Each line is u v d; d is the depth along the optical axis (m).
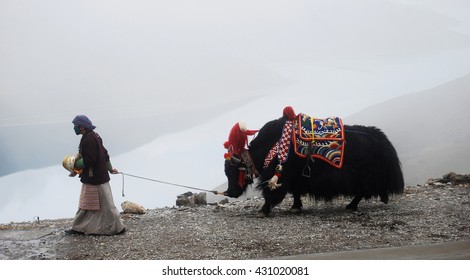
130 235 8.02
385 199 9.23
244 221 8.73
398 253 6.71
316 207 9.92
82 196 8.10
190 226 8.45
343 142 8.95
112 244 7.58
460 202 9.47
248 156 9.14
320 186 9.04
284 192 9.00
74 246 7.56
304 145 8.91
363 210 9.33
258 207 9.91
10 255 7.25
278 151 8.91
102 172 8.04
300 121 9.03
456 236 7.47
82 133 8.05
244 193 10.43
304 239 7.57
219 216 9.16
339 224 8.31
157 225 8.60
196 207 10.22
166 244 7.50
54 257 7.12
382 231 7.84
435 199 9.80
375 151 9.03
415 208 9.23
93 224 8.07
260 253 7.02
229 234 7.92
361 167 9.02
